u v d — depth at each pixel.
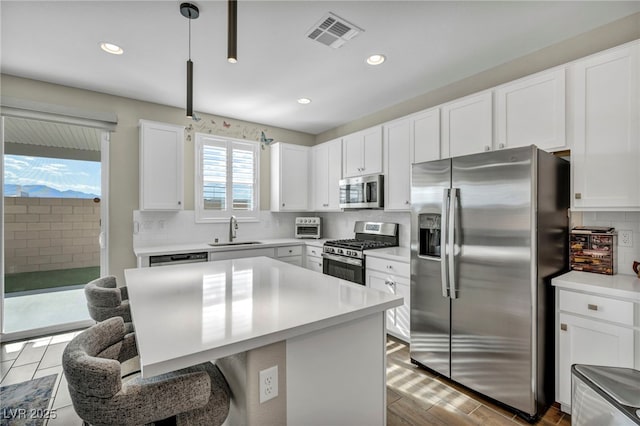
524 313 1.81
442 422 1.83
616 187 1.82
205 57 2.51
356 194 3.64
